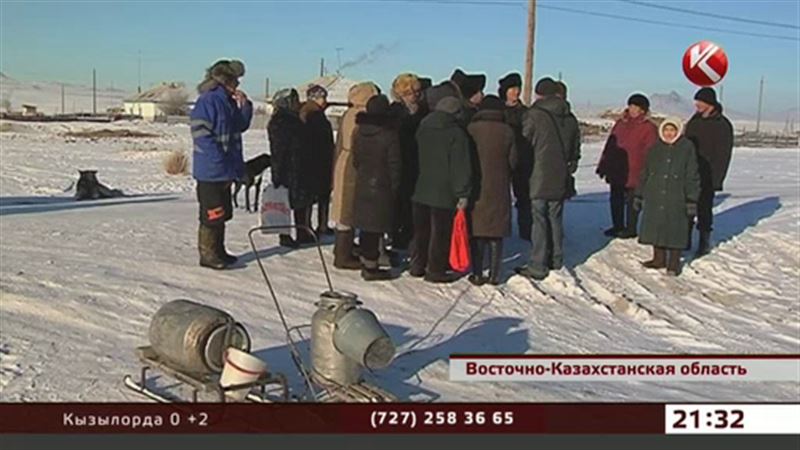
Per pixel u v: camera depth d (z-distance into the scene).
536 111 8.36
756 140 51.88
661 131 9.16
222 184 7.81
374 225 7.66
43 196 18.77
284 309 6.91
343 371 4.84
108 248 8.67
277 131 8.66
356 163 7.70
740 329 7.75
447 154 7.65
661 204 9.09
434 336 6.68
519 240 9.72
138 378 5.20
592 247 9.90
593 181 20.83
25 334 5.91
